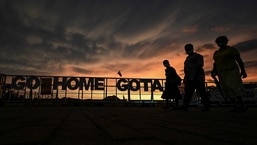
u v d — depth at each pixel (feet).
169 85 18.60
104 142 3.15
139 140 3.34
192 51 15.72
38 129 4.57
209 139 3.41
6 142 3.06
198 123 6.08
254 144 2.97
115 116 9.18
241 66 12.59
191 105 34.22
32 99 31.55
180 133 4.10
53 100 32.53
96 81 34.91
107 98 34.83
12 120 6.69
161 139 3.41
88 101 34.01
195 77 14.98
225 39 13.20
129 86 36.04
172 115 10.17
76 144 2.99
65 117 8.16
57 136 3.66
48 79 32.91
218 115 9.98
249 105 35.53
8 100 30.37
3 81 30.48
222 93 13.47
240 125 5.57
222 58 12.94
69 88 33.58
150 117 8.54
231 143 3.06
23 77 31.76
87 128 4.82
